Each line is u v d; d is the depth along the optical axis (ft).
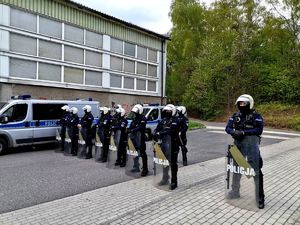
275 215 17.87
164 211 18.62
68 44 66.59
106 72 75.31
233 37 117.19
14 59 57.21
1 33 54.70
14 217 18.28
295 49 106.73
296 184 24.80
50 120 46.03
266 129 83.56
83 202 20.92
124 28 79.87
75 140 40.04
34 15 60.29
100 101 74.49
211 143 52.95
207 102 119.34
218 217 17.57
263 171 29.55
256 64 114.21
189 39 135.44
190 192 22.53
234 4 120.37
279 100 106.73
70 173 29.99
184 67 137.59
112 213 18.66
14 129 42.06
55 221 17.53
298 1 104.94
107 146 35.76
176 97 139.44
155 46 89.51
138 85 84.74
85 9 68.74
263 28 113.39
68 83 66.95
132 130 29.27
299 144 51.83
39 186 25.26
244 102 19.15
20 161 36.24
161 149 24.02
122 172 30.55
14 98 46.14
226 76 115.65
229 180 19.99
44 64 62.39
